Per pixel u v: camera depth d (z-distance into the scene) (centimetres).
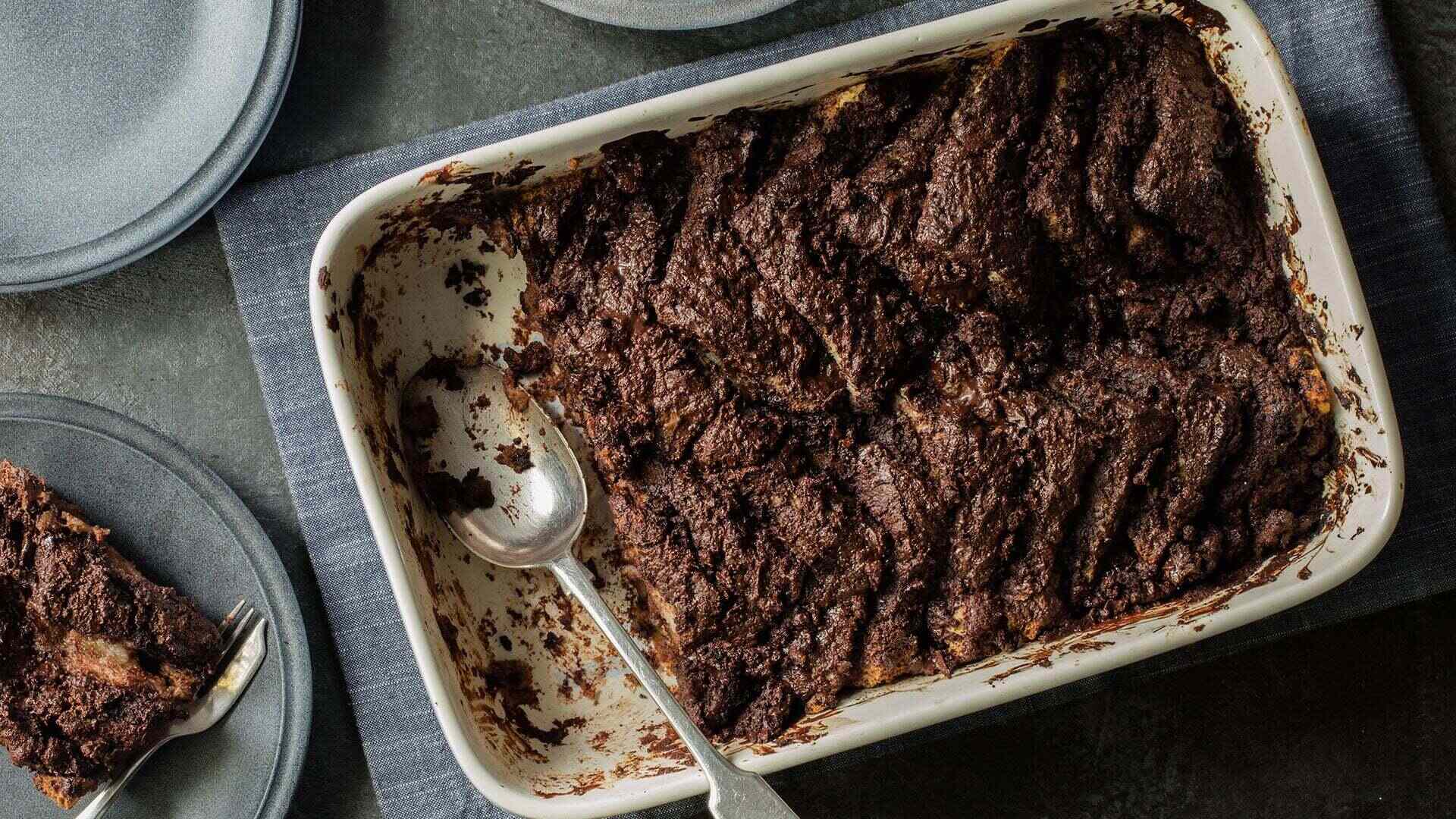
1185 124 74
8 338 82
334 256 73
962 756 82
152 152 80
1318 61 82
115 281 82
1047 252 74
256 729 80
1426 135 83
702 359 75
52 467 80
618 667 79
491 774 73
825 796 82
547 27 82
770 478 74
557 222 76
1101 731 82
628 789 73
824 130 74
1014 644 74
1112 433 73
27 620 78
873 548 74
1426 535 81
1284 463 74
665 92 81
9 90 80
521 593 79
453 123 82
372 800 81
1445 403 82
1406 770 82
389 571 73
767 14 80
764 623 75
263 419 82
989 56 74
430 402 78
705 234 75
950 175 73
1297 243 74
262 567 79
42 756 77
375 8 82
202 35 80
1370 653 83
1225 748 82
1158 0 73
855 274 74
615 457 75
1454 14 83
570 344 76
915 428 74
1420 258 82
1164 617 73
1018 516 74
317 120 82
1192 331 75
